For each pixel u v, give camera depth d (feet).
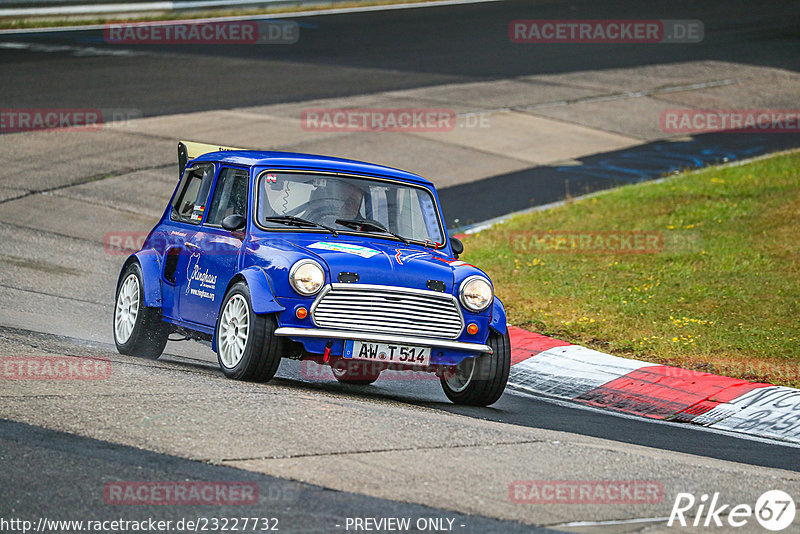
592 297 158.20
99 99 303.89
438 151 270.46
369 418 81.61
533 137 291.17
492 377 99.96
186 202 116.98
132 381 88.07
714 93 349.20
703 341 134.10
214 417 77.15
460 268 100.22
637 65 385.91
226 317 98.22
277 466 67.00
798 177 236.43
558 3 510.99
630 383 117.29
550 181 250.98
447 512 61.05
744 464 84.17
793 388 110.73
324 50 398.83
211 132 272.10
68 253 177.58
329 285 93.76
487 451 75.56
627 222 208.95
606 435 92.17
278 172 105.91
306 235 102.22
